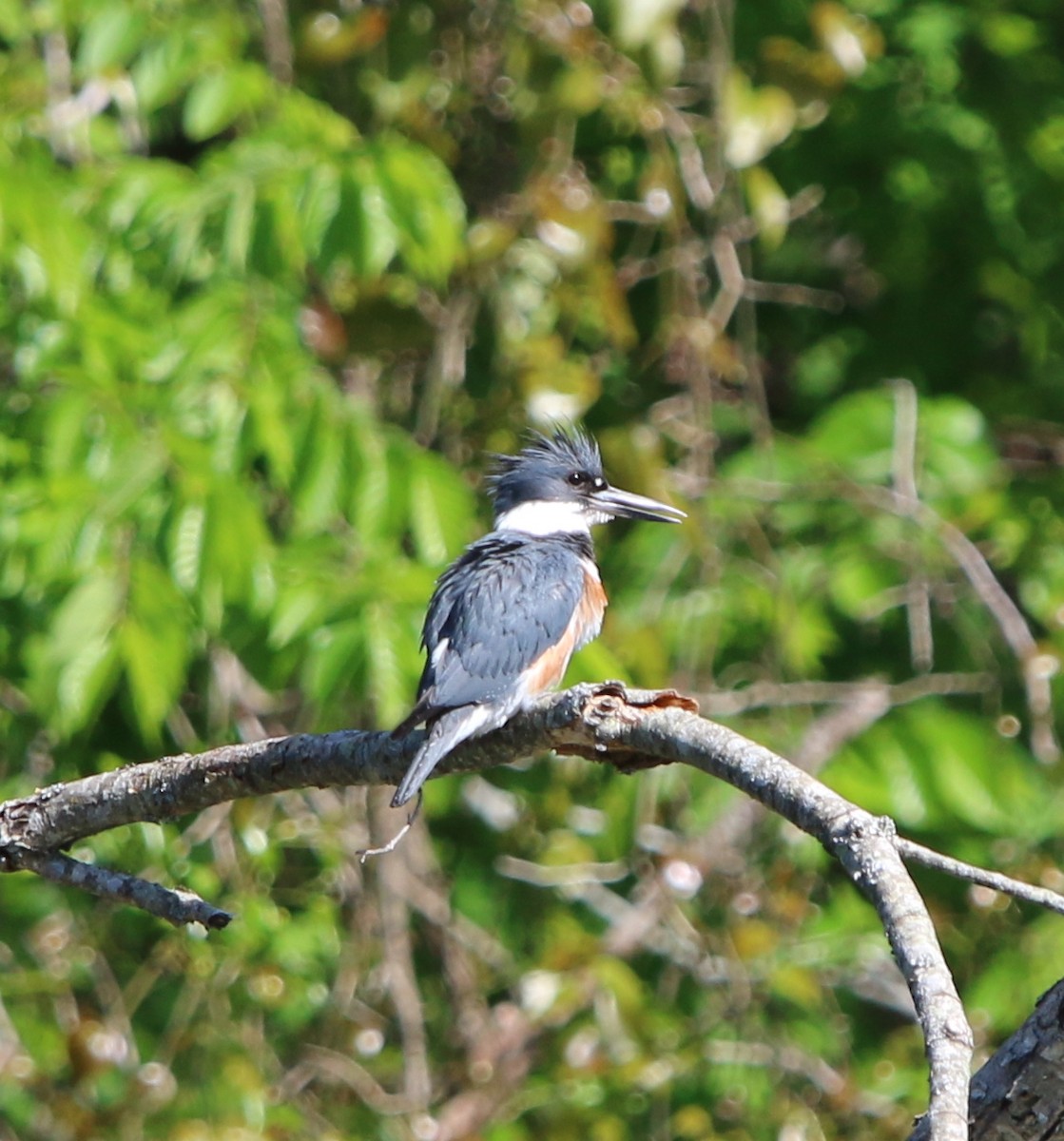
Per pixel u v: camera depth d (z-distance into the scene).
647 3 11.07
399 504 10.30
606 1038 11.54
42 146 11.41
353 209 10.38
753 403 12.16
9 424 10.77
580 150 13.65
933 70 13.44
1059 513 13.20
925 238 13.95
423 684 8.13
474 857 13.08
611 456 11.51
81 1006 12.32
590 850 12.08
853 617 12.37
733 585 11.79
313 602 9.77
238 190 10.48
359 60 12.98
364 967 12.34
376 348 12.12
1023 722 12.70
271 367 10.38
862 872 5.04
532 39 11.76
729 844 12.09
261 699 12.33
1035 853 11.51
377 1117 11.80
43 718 10.24
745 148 11.48
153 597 9.54
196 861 11.16
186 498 9.63
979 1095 5.62
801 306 14.68
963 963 11.87
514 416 12.24
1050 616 12.00
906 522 11.80
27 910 11.82
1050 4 13.93
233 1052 11.13
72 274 10.29
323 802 11.94
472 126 13.26
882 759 11.00
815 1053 12.10
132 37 10.98
